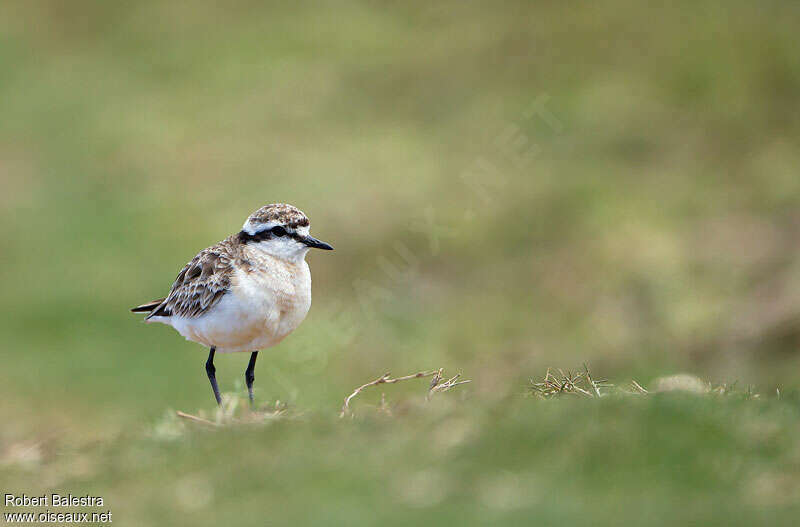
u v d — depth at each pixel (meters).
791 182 22.91
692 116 26.06
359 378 19.03
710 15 29.53
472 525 6.57
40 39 36.09
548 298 20.61
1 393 18.86
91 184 26.94
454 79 29.16
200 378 19.31
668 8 30.34
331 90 29.89
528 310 20.39
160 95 31.36
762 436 7.68
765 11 29.39
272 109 29.33
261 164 26.47
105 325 21.14
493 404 8.80
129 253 23.53
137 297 21.84
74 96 32.00
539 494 7.06
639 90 27.25
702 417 7.93
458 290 21.22
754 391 10.02
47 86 32.88
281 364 19.61
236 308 10.18
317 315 20.80
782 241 20.97
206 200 25.31
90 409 18.12
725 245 21.16
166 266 22.86
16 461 9.55
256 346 10.67
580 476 7.32
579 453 7.57
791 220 21.69
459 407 8.74
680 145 24.91
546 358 18.84
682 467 7.32
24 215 25.61
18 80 33.59
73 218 25.27
